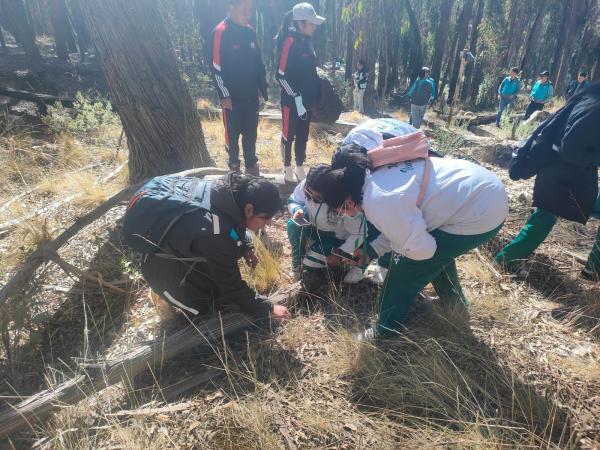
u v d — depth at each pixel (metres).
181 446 1.92
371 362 2.29
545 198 2.96
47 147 5.69
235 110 4.35
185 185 2.38
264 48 17.89
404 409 2.09
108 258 3.35
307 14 3.99
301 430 1.98
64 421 2.06
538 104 11.91
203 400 2.17
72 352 2.62
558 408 2.04
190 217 2.21
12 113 6.77
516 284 3.10
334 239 2.97
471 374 2.26
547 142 2.93
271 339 2.55
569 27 19.84
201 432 1.99
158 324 2.75
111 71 3.97
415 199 2.00
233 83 4.20
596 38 20.92
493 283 3.08
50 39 18.58
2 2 11.23
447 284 2.71
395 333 2.53
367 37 16.31
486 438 1.89
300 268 3.05
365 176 2.07
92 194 4.18
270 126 8.09
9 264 3.29
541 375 2.23
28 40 11.64
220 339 2.55
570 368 2.27
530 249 3.16
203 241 2.19
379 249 2.56
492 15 19.23
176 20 16.55
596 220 4.12
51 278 3.18
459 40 19.09
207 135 6.59
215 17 10.97
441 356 2.34
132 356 2.30
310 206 2.77
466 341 2.48
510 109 12.91
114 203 3.37
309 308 2.87
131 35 3.87
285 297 2.88
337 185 2.06
